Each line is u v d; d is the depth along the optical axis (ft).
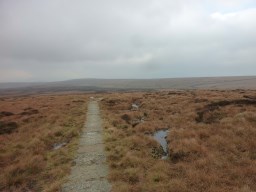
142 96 186.60
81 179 39.09
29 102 186.91
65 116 105.60
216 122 74.69
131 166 43.50
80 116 104.83
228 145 51.11
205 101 119.24
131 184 36.42
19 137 73.20
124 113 106.32
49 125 86.84
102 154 51.67
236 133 60.08
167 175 39.04
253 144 50.57
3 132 82.02
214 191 32.53
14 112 129.39
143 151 51.90
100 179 38.86
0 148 60.44
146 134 70.69
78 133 72.54
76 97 236.84
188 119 84.17
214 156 45.42
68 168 43.65
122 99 169.37
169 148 53.78
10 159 52.42
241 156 45.50
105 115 104.27
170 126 78.48
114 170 41.55
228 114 81.15
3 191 37.76
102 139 64.23
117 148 53.16
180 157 47.60
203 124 73.05
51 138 69.10
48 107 142.20
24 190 37.73
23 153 54.95
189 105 111.96
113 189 34.71
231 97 127.54
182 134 62.23
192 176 37.29
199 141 56.24
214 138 56.65
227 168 40.04
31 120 101.86
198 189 33.73
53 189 35.50
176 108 110.01
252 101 98.58
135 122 89.40
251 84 628.69
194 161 43.93
